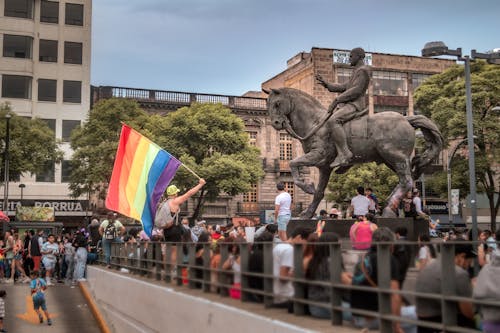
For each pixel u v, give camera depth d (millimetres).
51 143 43438
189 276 9445
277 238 11453
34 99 51406
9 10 51188
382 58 60219
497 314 3539
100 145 42750
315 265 5609
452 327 3855
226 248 7840
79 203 49875
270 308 6484
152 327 10273
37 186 50188
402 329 4367
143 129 44281
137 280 11570
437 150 12938
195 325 7992
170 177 15133
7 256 22812
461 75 42812
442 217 55906
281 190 13180
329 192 51844
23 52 51344
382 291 4555
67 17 53031
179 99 59812
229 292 7758
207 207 58781
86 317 15703
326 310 5484
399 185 12492
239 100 62156
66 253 22578
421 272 4207
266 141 62125
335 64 58969
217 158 45938
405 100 60594
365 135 12602
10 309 16828
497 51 23438
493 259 4309
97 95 57750
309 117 13008
